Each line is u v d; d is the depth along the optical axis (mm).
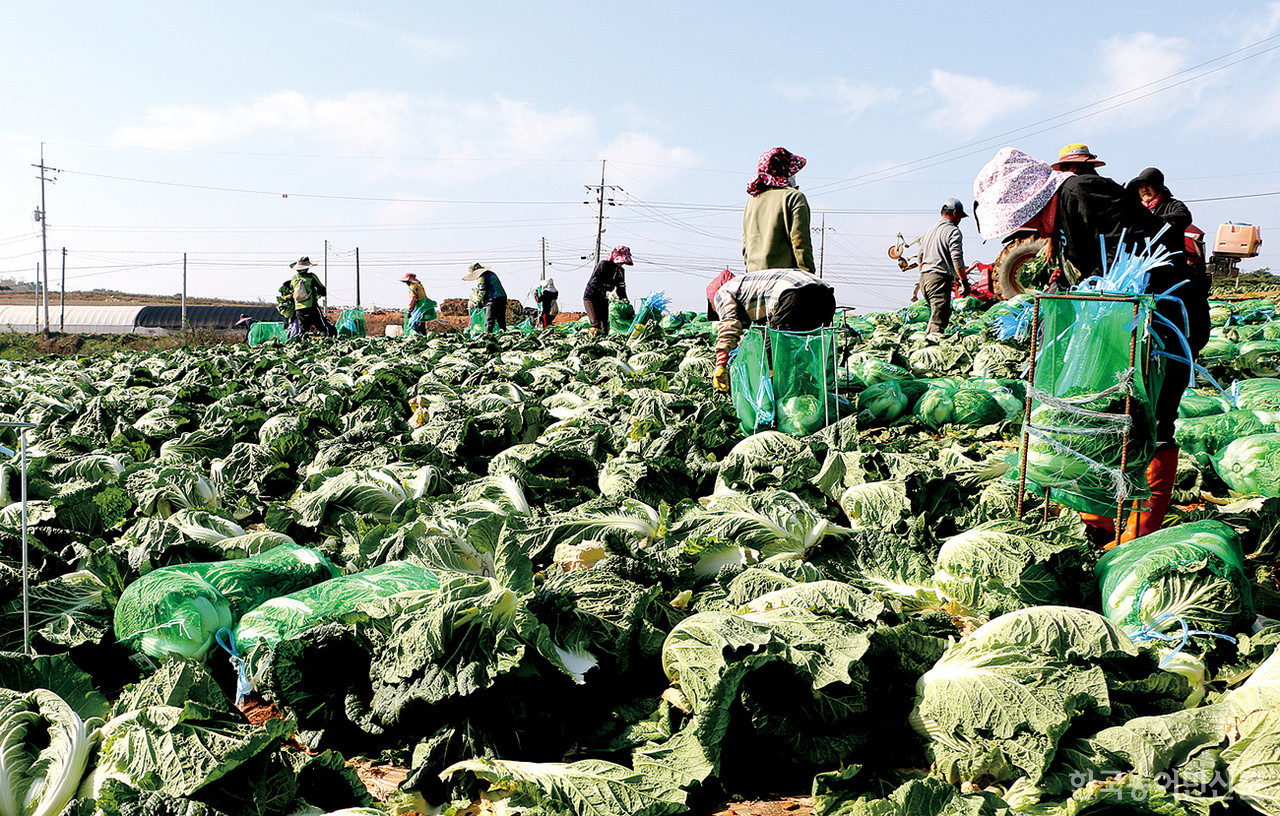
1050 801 2756
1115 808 2598
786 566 4254
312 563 4359
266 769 2785
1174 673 3258
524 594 3615
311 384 12125
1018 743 2859
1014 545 3988
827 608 3525
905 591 4262
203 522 4914
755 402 7758
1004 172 5270
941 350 11328
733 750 3191
